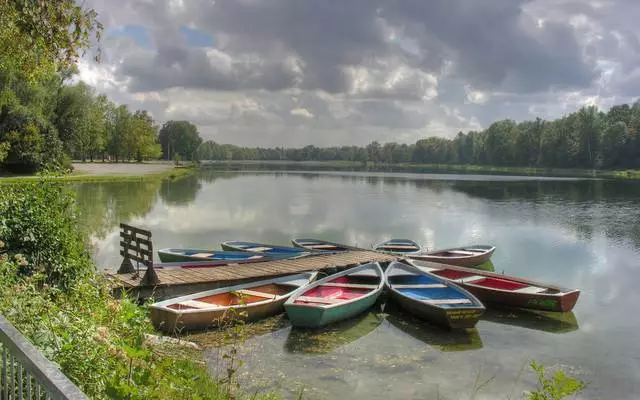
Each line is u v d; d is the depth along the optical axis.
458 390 9.19
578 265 20.31
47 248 9.93
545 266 20.17
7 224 9.64
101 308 7.07
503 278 15.70
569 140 102.12
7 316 5.61
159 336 10.09
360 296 13.37
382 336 12.04
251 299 13.13
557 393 5.40
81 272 10.19
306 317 11.97
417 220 32.19
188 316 11.34
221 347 10.90
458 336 12.16
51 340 5.22
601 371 10.22
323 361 10.41
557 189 56.62
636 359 10.85
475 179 78.31
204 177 81.31
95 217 30.72
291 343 11.36
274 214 34.53
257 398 8.00
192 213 34.03
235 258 19.22
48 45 10.98
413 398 8.84
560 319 13.59
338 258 18.56
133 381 4.75
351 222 31.20
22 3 10.39
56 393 2.62
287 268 16.58
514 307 14.30
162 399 4.80
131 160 114.50
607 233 27.58
